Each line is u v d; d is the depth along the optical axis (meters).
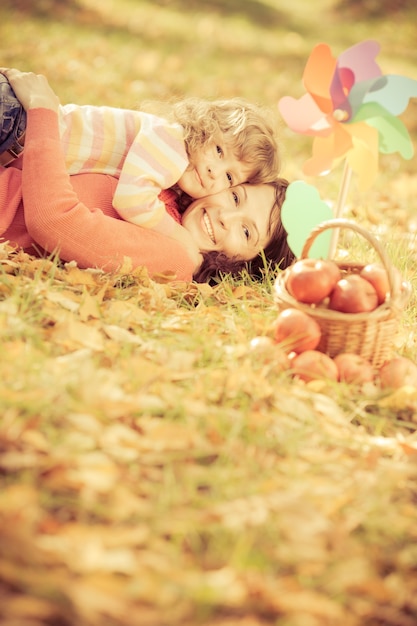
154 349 2.18
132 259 2.64
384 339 2.29
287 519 1.63
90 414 1.78
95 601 1.35
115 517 1.56
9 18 7.89
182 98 3.20
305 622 1.43
